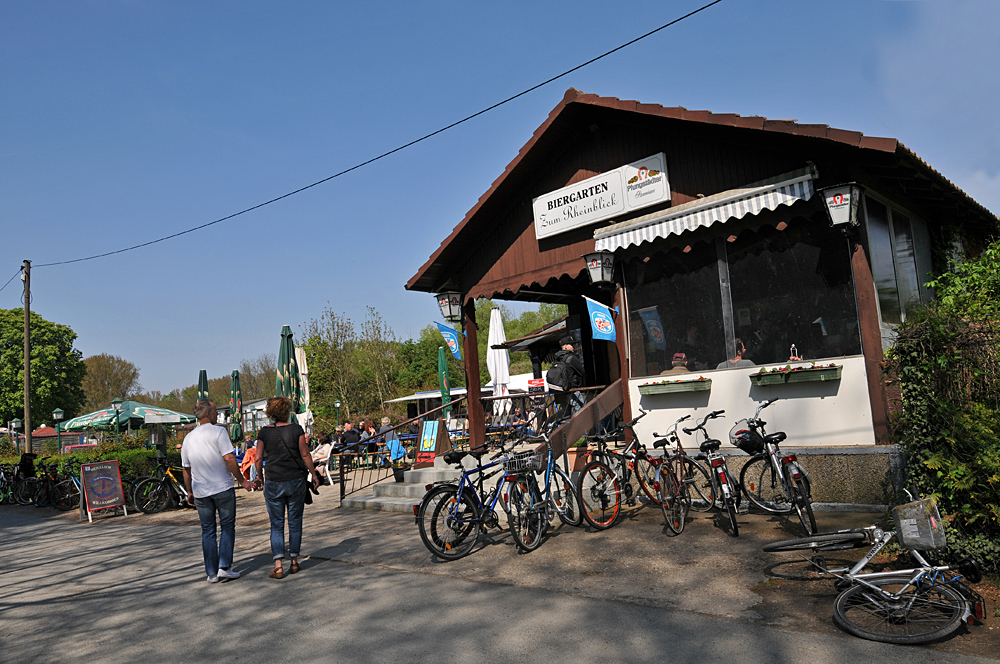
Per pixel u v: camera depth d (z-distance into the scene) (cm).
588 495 780
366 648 476
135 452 1588
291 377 1633
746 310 862
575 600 545
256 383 7688
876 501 730
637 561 643
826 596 504
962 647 402
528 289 1263
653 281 949
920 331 538
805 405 795
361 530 935
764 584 545
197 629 550
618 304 976
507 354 2006
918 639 407
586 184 1002
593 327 917
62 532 1236
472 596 581
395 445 1306
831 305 795
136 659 490
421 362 4997
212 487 702
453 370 4997
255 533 1005
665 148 926
